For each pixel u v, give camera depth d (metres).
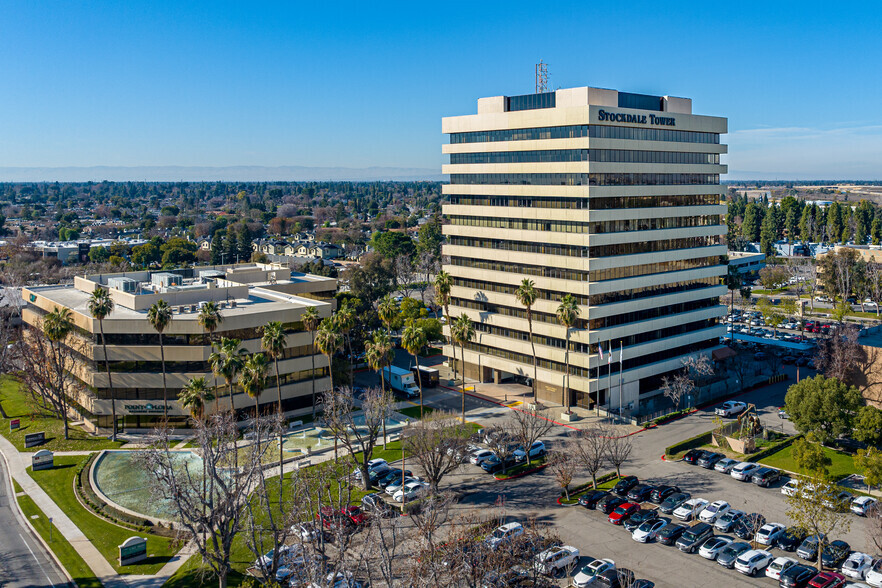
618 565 62.38
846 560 60.12
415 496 75.88
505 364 121.12
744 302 196.38
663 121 116.06
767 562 61.72
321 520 52.34
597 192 106.75
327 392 102.69
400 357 146.38
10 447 97.19
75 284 135.00
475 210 126.38
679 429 100.19
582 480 82.62
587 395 109.06
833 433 88.88
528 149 115.44
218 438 65.12
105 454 93.50
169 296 113.38
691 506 72.12
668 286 119.12
